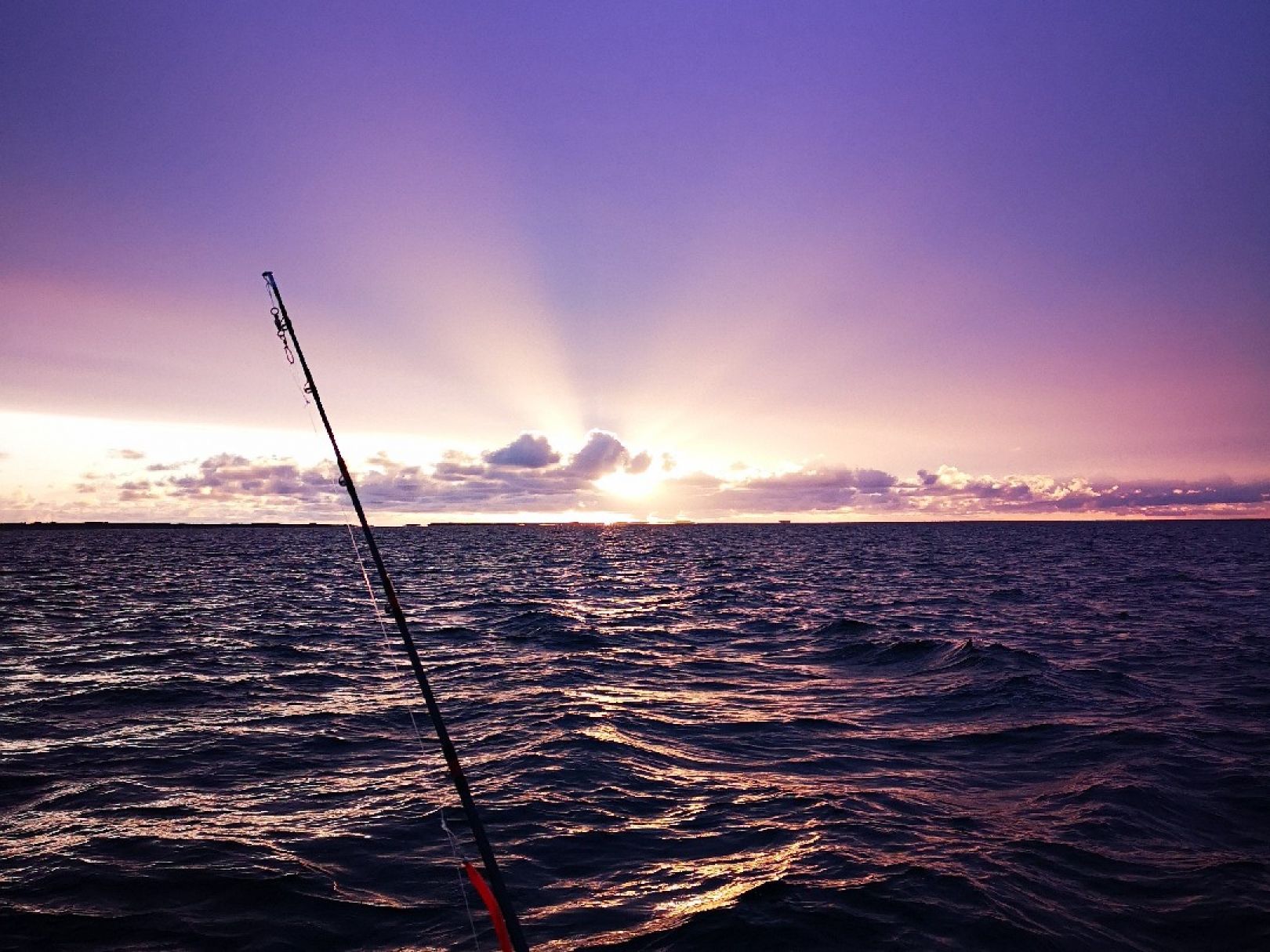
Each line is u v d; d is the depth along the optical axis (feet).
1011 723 39.45
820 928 19.40
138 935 19.31
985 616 84.84
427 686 14.52
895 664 56.85
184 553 268.21
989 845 24.57
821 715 42.29
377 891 21.81
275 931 19.56
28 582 135.74
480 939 19.29
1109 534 492.54
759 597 111.14
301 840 25.34
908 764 33.63
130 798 29.37
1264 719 39.47
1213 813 27.02
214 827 26.45
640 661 59.31
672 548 329.31
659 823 26.86
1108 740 35.76
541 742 36.73
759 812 27.89
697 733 38.86
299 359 17.44
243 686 49.52
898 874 22.33
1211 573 151.74
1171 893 21.29
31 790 30.19
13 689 48.24
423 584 140.05
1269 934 19.13
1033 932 19.20
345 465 16.66
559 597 114.52
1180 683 48.19
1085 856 23.66
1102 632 71.56
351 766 33.60
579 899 21.40
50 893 21.47
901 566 182.91
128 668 55.42
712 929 19.38
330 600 108.17
